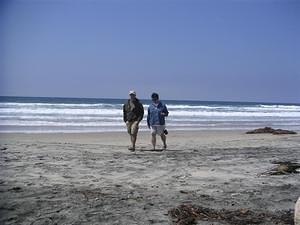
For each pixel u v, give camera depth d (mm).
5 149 12836
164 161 10656
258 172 9055
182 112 46594
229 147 15055
